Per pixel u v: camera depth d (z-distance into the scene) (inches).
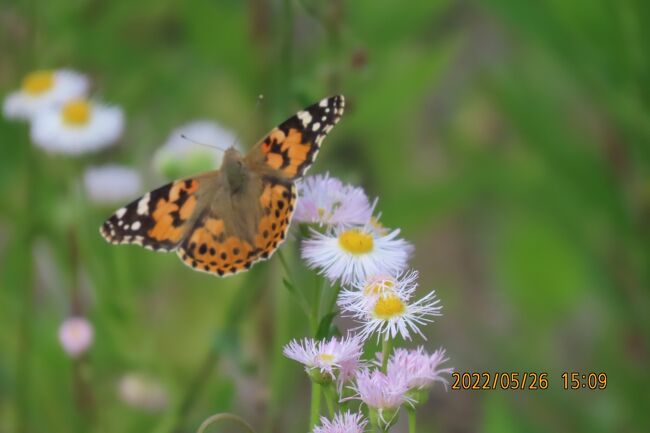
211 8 32.1
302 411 32.5
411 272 24.1
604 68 29.3
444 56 31.9
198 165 31.1
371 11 32.0
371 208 25.0
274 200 25.3
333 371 23.9
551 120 30.4
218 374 31.6
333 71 29.9
